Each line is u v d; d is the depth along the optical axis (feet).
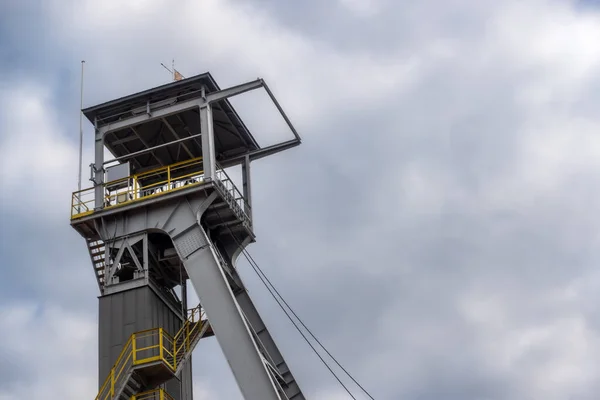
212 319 113.50
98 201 123.65
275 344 128.98
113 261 121.90
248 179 136.77
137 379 114.21
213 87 128.36
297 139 138.00
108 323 117.91
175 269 129.39
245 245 130.31
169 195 120.98
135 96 127.54
